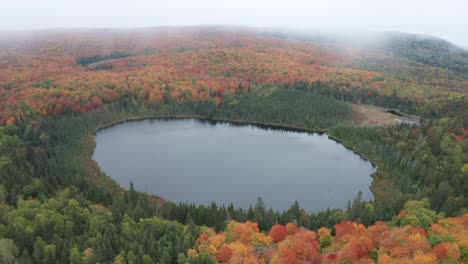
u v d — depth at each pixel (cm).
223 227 10100
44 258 8369
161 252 8488
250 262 8156
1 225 8962
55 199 11319
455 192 12475
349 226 9138
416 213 9569
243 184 15650
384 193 14188
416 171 14438
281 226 9431
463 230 8675
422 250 7712
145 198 12400
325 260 7775
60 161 15450
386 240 8225
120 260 8156
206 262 8131
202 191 14925
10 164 13662
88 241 8731
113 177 15962
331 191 15088
